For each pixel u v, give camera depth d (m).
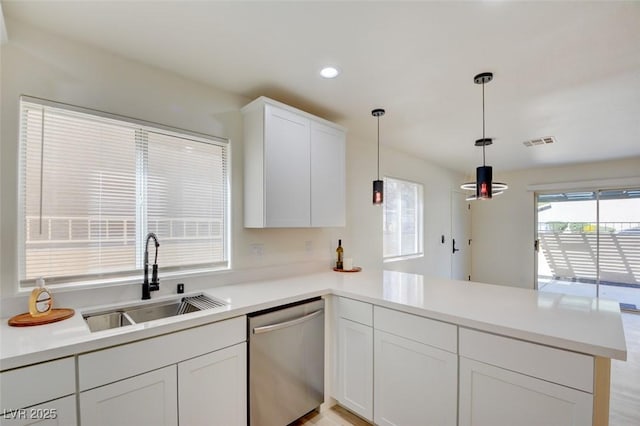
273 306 1.77
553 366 1.20
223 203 2.25
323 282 2.31
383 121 2.87
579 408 1.14
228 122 2.24
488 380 1.37
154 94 1.89
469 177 5.86
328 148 2.54
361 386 1.90
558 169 5.07
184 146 2.05
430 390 1.57
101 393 1.19
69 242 1.61
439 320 1.53
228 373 1.57
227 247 2.25
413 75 1.99
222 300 1.77
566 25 1.46
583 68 1.87
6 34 1.37
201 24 1.48
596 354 1.09
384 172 3.78
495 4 1.32
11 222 1.43
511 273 5.55
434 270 4.77
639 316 4.39
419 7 1.35
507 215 5.61
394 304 1.71
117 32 1.54
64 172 1.60
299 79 2.05
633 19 1.40
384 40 1.61
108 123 1.74
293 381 1.88
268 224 2.11
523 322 1.35
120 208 1.78
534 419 1.24
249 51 1.72
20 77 1.46
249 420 1.67
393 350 1.73
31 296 1.39
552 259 5.25
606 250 4.78
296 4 1.34
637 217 4.55
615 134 3.22
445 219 5.10
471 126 3.01
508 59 1.78
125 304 1.70
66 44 1.59
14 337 1.18
